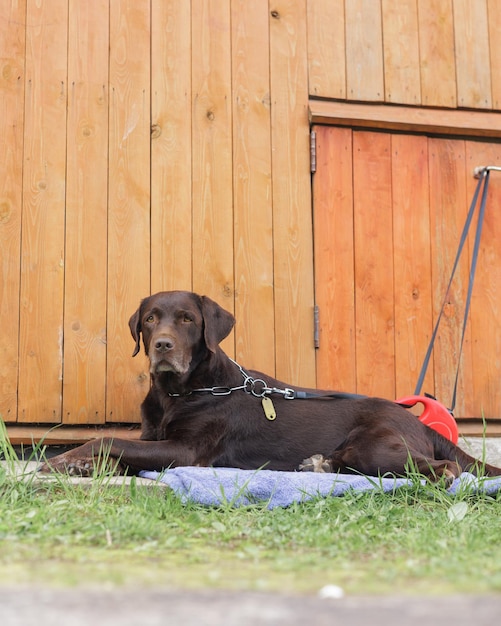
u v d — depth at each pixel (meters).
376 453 4.87
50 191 5.66
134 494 3.93
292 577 2.10
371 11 6.28
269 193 5.98
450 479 4.50
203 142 5.92
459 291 6.19
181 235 5.82
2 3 5.71
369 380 5.96
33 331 5.54
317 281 5.97
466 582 1.99
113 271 5.70
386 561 2.55
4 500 3.66
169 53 5.93
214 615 1.53
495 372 6.18
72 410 5.55
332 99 6.16
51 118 5.71
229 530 3.37
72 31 5.80
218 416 5.05
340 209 6.07
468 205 6.30
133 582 1.93
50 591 1.77
